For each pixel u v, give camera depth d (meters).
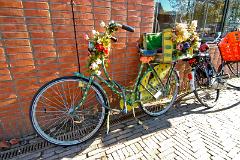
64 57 2.12
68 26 2.02
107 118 2.19
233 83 4.04
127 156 1.94
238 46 3.04
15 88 1.96
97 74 1.98
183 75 3.32
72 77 1.94
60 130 2.30
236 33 3.03
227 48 3.07
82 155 1.94
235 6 3.95
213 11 3.73
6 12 1.70
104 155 1.94
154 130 2.38
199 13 3.54
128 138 2.21
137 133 2.31
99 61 1.94
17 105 2.03
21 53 1.88
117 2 2.22
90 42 1.92
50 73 2.10
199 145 2.11
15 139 2.10
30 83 2.02
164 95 2.76
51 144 2.09
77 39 2.12
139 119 2.62
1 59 1.80
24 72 1.95
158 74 2.60
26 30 1.83
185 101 3.18
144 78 2.46
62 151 1.99
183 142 2.16
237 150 2.04
